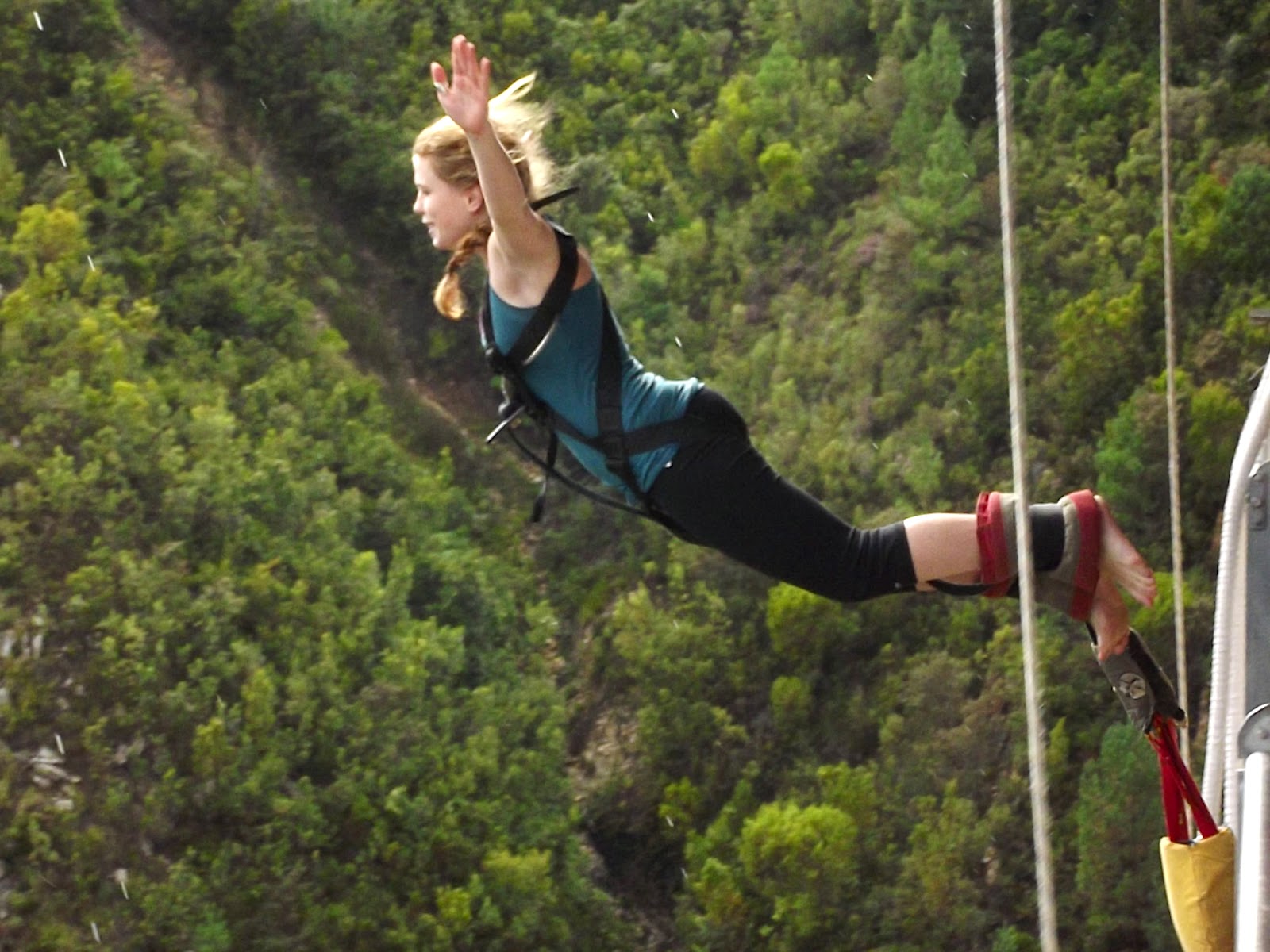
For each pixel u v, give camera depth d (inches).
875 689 1369.3
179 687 1202.6
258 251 1653.5
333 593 1375.5
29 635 1192.8
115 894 1112.2
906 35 1790.1
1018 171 1684.3
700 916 1250.0
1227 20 1660.9
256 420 1509.6
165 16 1787.6
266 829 1173.7
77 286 1496.1
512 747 1363.2
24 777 1133.7
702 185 1862.7
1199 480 1350.9
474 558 1504.7
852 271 1678.2
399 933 1177.4
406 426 1649.9
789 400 1611.7
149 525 1310.3
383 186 1769.2
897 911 1208.8
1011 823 1245.1
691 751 1391.5
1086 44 1744.6
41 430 1309.1
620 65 1958.7
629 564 1536.7
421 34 1888.5
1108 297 1529.3
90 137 1626.5
